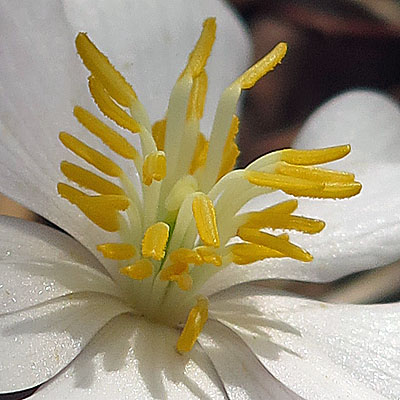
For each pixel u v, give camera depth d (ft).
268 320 0.34
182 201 0.33
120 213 0.34
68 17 0.35
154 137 0.35
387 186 0.37
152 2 0.37
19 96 0.34
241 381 0.33
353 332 0.34
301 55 0.50
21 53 0.34
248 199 0.34
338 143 0.38
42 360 0.32
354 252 0.36
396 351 0.34
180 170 0.34
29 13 0.34
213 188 0.33
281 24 0.50
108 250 0.33
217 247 0.33
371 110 0.38
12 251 0.33
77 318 0.33
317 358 0.34
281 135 0.47
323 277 0.35
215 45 0.37
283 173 0.33
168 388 0.33
